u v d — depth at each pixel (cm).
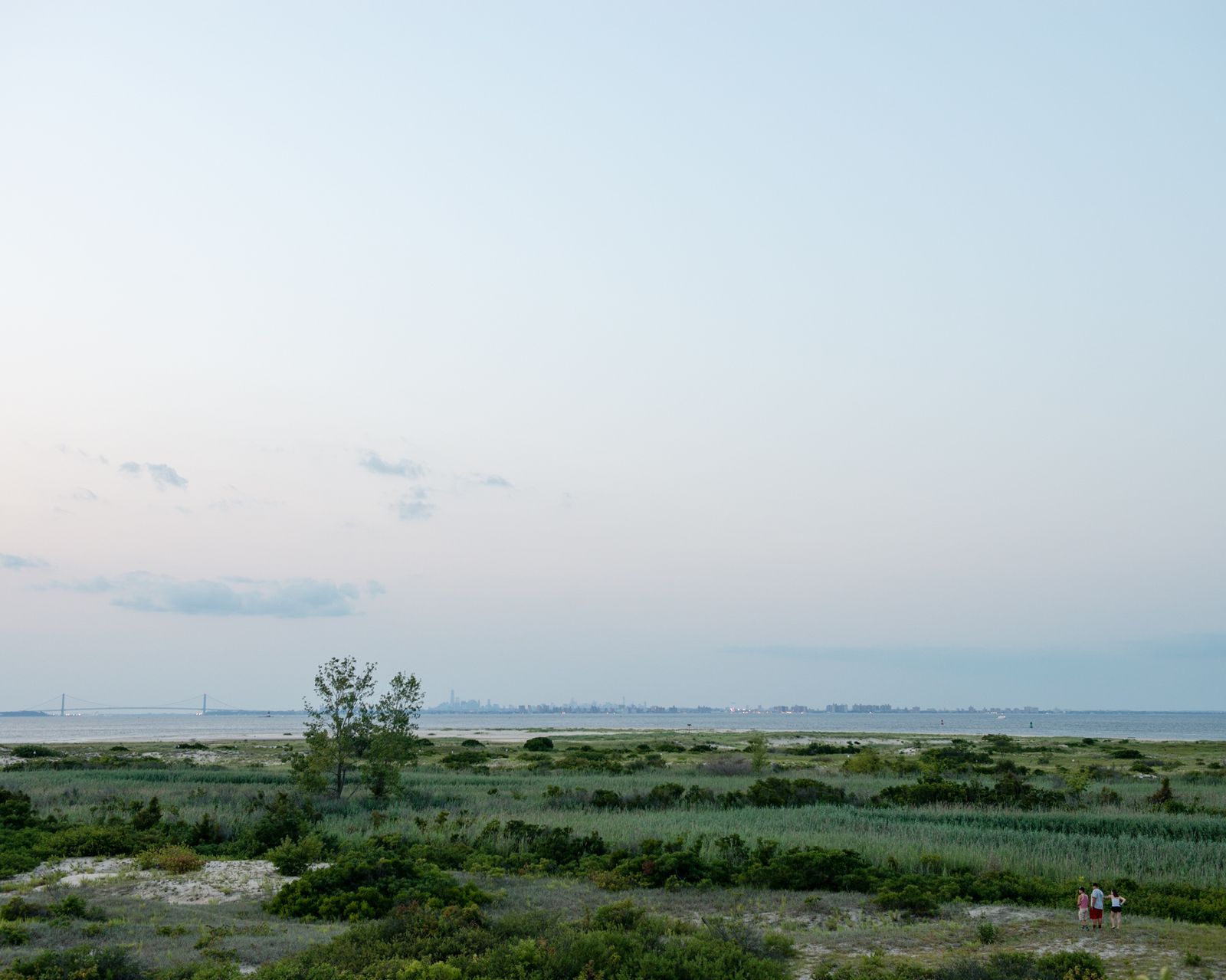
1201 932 2166
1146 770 7656
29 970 1800
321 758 4750
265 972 1792
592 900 2608
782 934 2191
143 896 2692
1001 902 2591
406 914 2173
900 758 8212
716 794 5028
